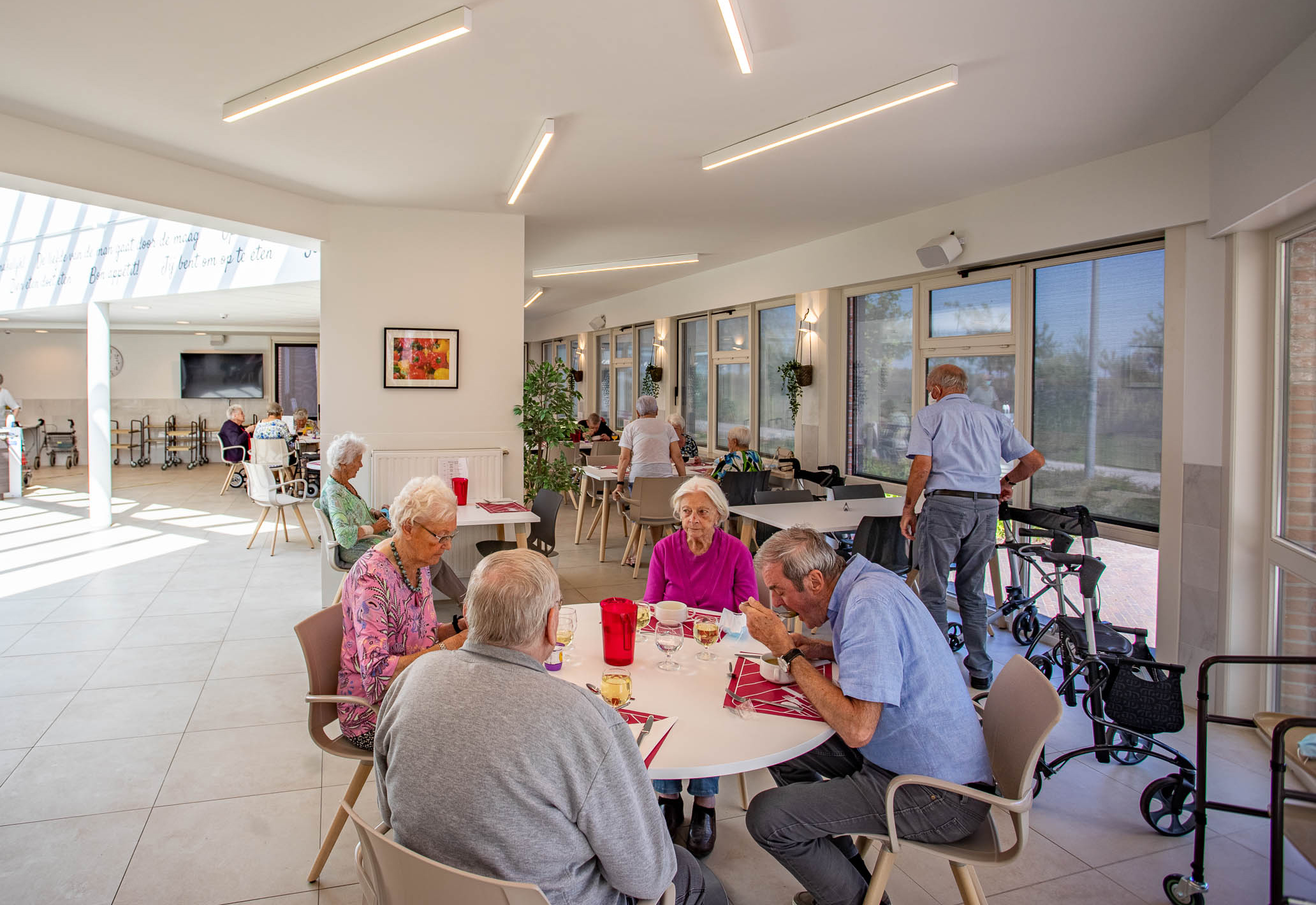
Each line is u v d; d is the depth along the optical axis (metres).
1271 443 3.38
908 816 1.82
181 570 5.99
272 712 3.43
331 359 5.10
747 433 6.28
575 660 2.23
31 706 3.46
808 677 1.86
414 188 4.71
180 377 14.07
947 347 5.46
